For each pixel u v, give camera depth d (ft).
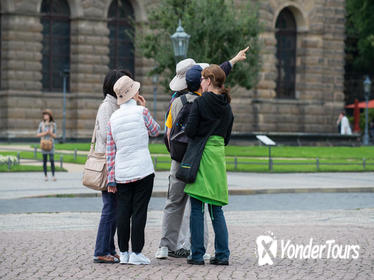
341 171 108.88
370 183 88.69
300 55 201.16
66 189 77.71
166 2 155.43
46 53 175.01
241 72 150.20
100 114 37.09
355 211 62.13
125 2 181.57
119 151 36.27
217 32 147.43
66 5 176.24
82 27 175.22
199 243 35.78
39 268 35.01
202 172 35.19
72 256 38.65
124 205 36.45
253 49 152.35
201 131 35.65
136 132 36.29
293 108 198.90
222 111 35.73
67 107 176.24
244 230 48.88
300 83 201.46
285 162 112.88
